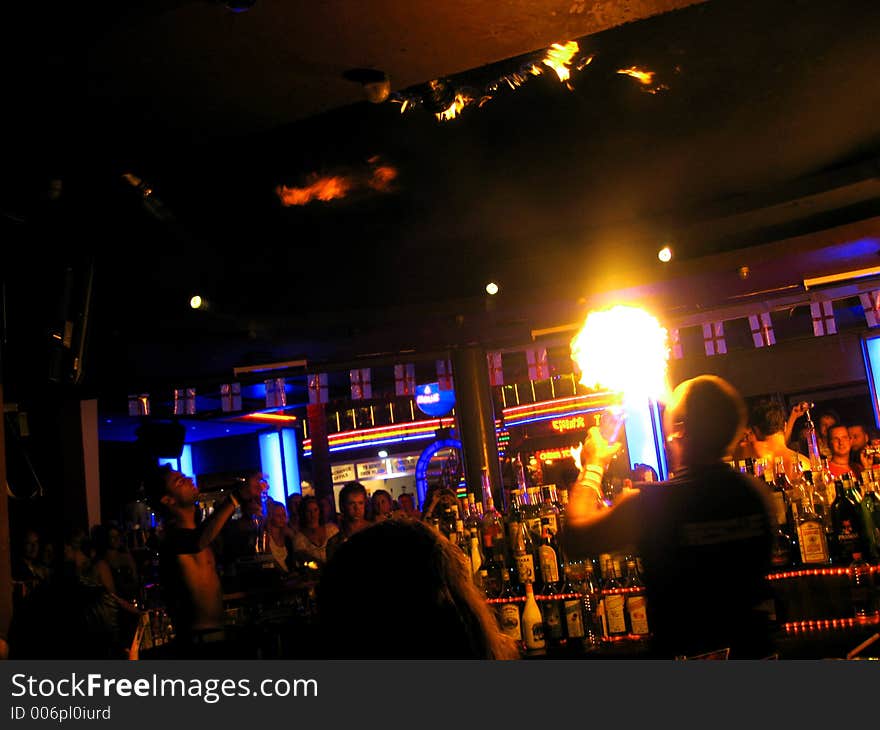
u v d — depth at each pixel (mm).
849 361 10938
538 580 3945
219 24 3053
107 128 3939
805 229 7031
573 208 7066
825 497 3789
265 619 5301
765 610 2510
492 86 4984
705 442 2600
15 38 3074
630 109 5727
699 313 8109
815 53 5215
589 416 11750
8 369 5312
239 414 12992
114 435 13656
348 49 3320
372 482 14148
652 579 2584
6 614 3627
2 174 4633
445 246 7508
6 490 3783
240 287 7711
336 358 8789
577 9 3215
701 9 4691
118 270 6938
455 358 8352
